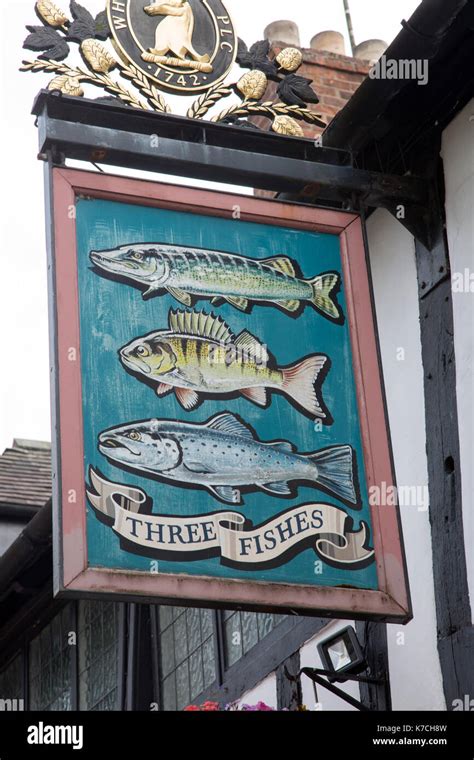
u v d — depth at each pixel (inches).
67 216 225.1
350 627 252.4
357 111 249.4
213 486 213.0
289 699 271.0
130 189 230.7
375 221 273.7
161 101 242.4
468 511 228.1
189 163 238.8
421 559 238.5
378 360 232.1
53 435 210.1
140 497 208.2
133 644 339.9
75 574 199.5
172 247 229.8
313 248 239.3
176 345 221.9
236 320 227.8
